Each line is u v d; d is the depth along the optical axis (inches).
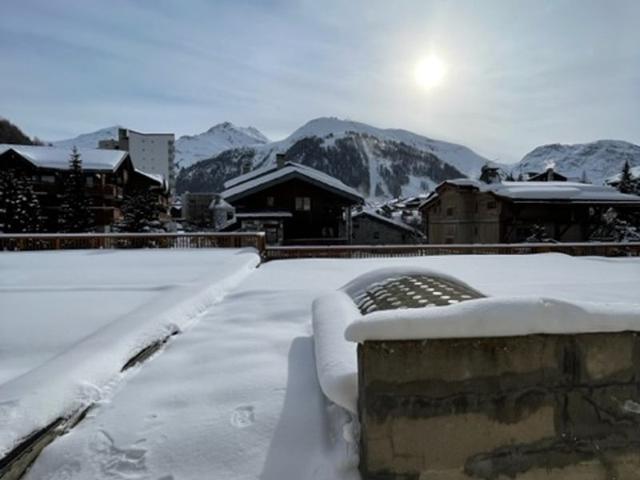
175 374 128.8
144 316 171.8
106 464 88.9
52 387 105.0
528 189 893.8
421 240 1386.6
